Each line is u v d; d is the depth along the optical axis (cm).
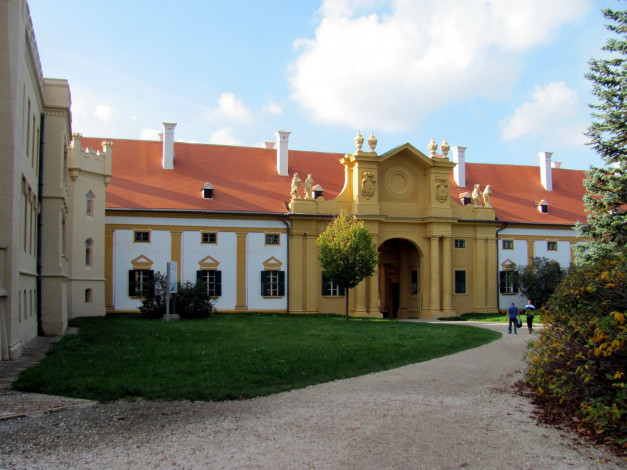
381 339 2269
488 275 4509
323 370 1529
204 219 4006
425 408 1112
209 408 1097
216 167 4350
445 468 779
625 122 2616
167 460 805
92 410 1066
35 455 820
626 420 946
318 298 4153
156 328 2620
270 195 4234
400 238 4288
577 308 1162
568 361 1121
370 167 4144
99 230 3566
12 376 1393
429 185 4291
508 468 782
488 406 1132
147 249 3897
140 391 1203
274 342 2098
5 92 1730
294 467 779
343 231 3334
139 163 4194
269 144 4909
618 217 2784
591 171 2917
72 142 3406
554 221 4697
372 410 1091
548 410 1095
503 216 4612
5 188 1711
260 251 4094
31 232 2253
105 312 3644
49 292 2436
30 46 1984
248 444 874
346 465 786
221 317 3494
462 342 2253
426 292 4272
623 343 938
